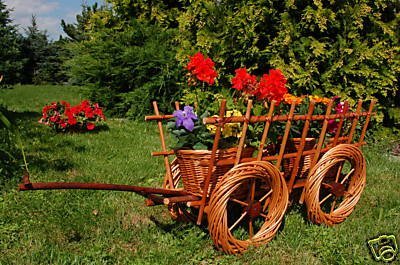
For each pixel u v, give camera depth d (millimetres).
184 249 3324
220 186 3107
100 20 11977
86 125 8023
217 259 3236
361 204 4406
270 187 3449
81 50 11688
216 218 3127
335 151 3734
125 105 10438
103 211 4023
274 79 3373
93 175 5164
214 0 8102
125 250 3338
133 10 11883
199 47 8289
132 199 4359
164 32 10766
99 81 10797
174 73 9633
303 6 7297
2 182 4625
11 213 3910
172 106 9859
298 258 3248
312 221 3770
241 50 7504
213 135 3197
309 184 3672
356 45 7137
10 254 3217
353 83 7320
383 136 7727
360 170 4023
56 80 26125
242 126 3260
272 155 3691
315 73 7352
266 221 3504
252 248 3312
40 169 5273
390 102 7887
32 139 7004
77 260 3105
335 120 4004
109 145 6867
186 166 3242
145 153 6352
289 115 3361
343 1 7176
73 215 3904
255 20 7250
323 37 7281
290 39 7082
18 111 11062
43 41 26234
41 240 3430
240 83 3463
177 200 3164
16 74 22688
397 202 4410
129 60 10188
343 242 3469
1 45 21078
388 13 7773
